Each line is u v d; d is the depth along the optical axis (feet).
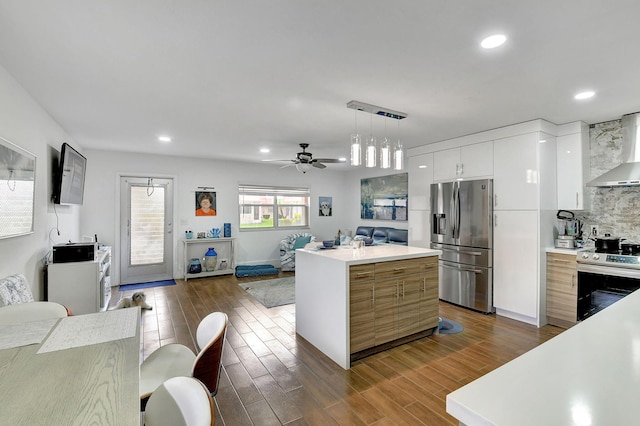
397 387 7.86
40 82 8.35
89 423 2.60
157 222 19.74
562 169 12.44
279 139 15.17
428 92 9.01
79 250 10.91
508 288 12.66
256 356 9.52
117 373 3.45
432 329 11.10
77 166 13.24
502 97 9.42
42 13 5.37
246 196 22.98
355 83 8.41
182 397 3.07
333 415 6.80
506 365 2.74
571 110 10.69
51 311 5.84
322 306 9.79
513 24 5.69
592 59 7.02
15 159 7.97
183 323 12.32
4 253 7.57
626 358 2.84
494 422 1.98
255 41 6.34
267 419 6.67
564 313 11.65
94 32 6.00
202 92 9.09
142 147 17.15
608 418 1.99
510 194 12.57
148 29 5.91
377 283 9.54
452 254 14.52
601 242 11.30
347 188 27.40
